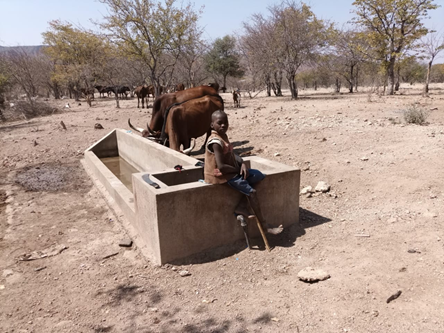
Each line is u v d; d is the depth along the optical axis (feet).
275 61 91.45
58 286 13.78
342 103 64.08
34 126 58.34
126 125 52.85
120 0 68.49
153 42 74.33
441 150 24.81
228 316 11.23
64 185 27.32
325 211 18.28
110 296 12.81
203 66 145.89
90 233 18.60
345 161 25.29
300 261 13.89
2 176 30.42
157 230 13.93
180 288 12.89
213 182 14.40
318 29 91.76
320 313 10.90
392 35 79.82
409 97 70.69
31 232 19.07
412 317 10.25
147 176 16.16
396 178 21.15
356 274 12.56
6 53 111.45
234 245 15.28
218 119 13.98
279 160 27.78
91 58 115.85
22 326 11.55
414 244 14.08
